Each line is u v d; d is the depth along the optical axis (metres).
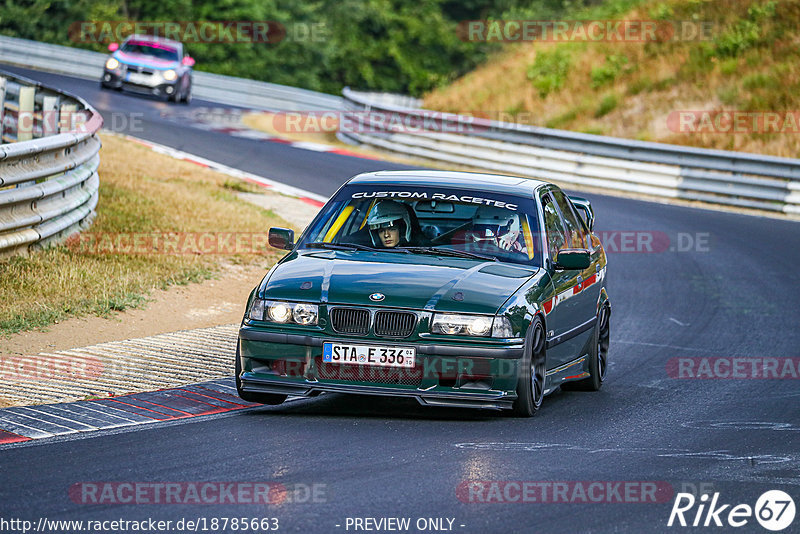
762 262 57.31
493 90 124.88
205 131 94.81
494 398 24.23
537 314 25.48
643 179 81.75
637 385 31.62
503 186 29.25
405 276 25.20
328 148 94.25
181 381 28.28
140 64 106.69
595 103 109.69
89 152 46.31
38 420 23.41
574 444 23.34
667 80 108.19
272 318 24.59
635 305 46.03
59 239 42.59
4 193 36.56
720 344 38.28
